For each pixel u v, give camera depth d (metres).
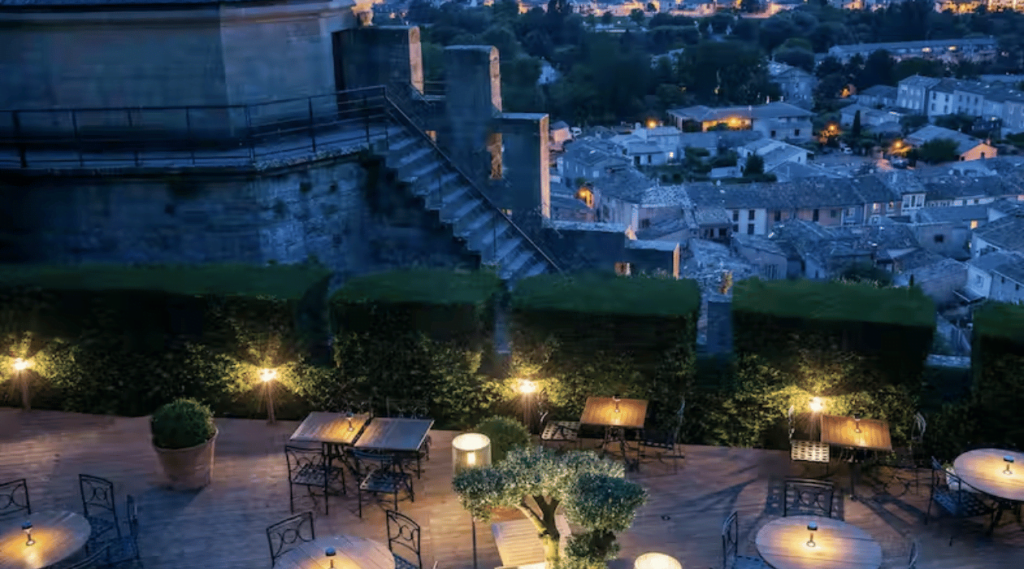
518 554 10.34
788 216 97.75
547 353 13.05
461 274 14.27
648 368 12.83
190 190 16.70
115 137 18.19
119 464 13.02
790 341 12.39
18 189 17.11
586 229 19.91
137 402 14.35
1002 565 10.37
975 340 12.00
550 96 140.00
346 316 13.34
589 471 9.06
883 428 11.94
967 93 158.25
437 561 10.77
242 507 11.95
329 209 17.75
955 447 12.19
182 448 12.05
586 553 8.96
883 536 10.95
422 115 20.30
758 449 13.06
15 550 9.71
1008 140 145.88
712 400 13.07
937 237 92.19
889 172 109.00
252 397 14.17
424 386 13.49
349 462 12.73
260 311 13.62
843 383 12.39
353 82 20.36
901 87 170.38
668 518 11.45
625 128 143.50
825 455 11.91
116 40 17.59
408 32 19.78
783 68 180.62
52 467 12.93
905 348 12.02
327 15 19.11
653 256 19.69
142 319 13.88
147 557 10.92
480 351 13.34
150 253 17.16
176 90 17.78
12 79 18.09
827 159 140.25
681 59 163.12
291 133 18.73
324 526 11.49
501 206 20.42
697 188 99.44
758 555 10.48
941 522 11.20
